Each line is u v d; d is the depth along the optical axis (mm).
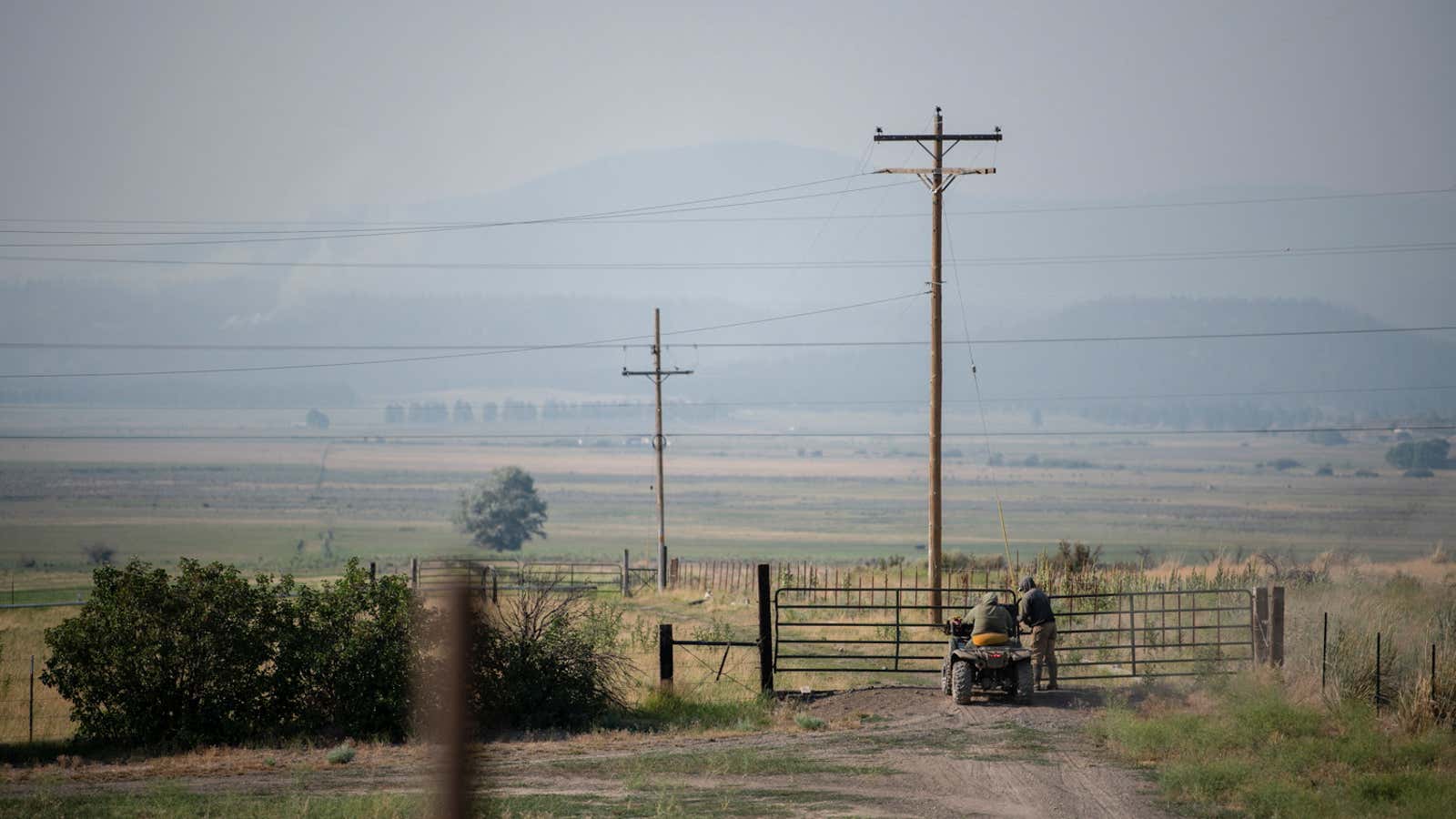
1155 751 64500
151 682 74500
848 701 85375
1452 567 151250
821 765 63781
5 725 81188
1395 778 53406
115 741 74688
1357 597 103250
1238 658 85750
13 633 133250
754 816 51938
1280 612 84125
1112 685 87750
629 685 89688
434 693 77375
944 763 63656
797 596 151500
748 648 110938
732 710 82062
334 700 77375
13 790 60312
